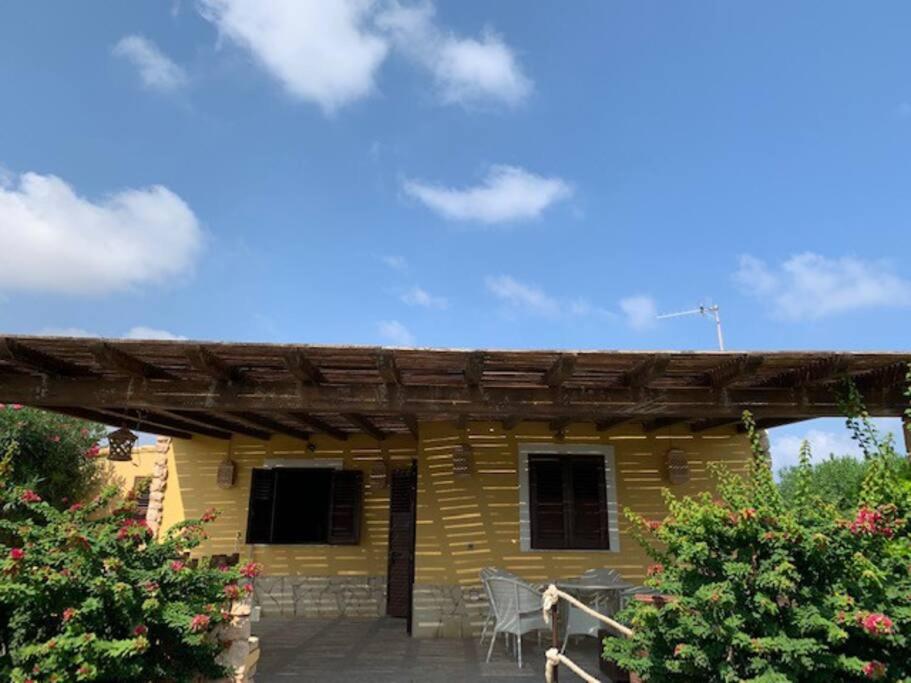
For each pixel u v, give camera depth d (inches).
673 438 318.7
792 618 118.2
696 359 186.2
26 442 380.8
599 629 224.7
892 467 166.2
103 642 122.0
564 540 304.2
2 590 119.4
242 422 290.8
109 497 159.2
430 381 212.2
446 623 294.0
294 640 286.7
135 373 194.4
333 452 377.4
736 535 126.1
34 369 193.3
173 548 155.3
